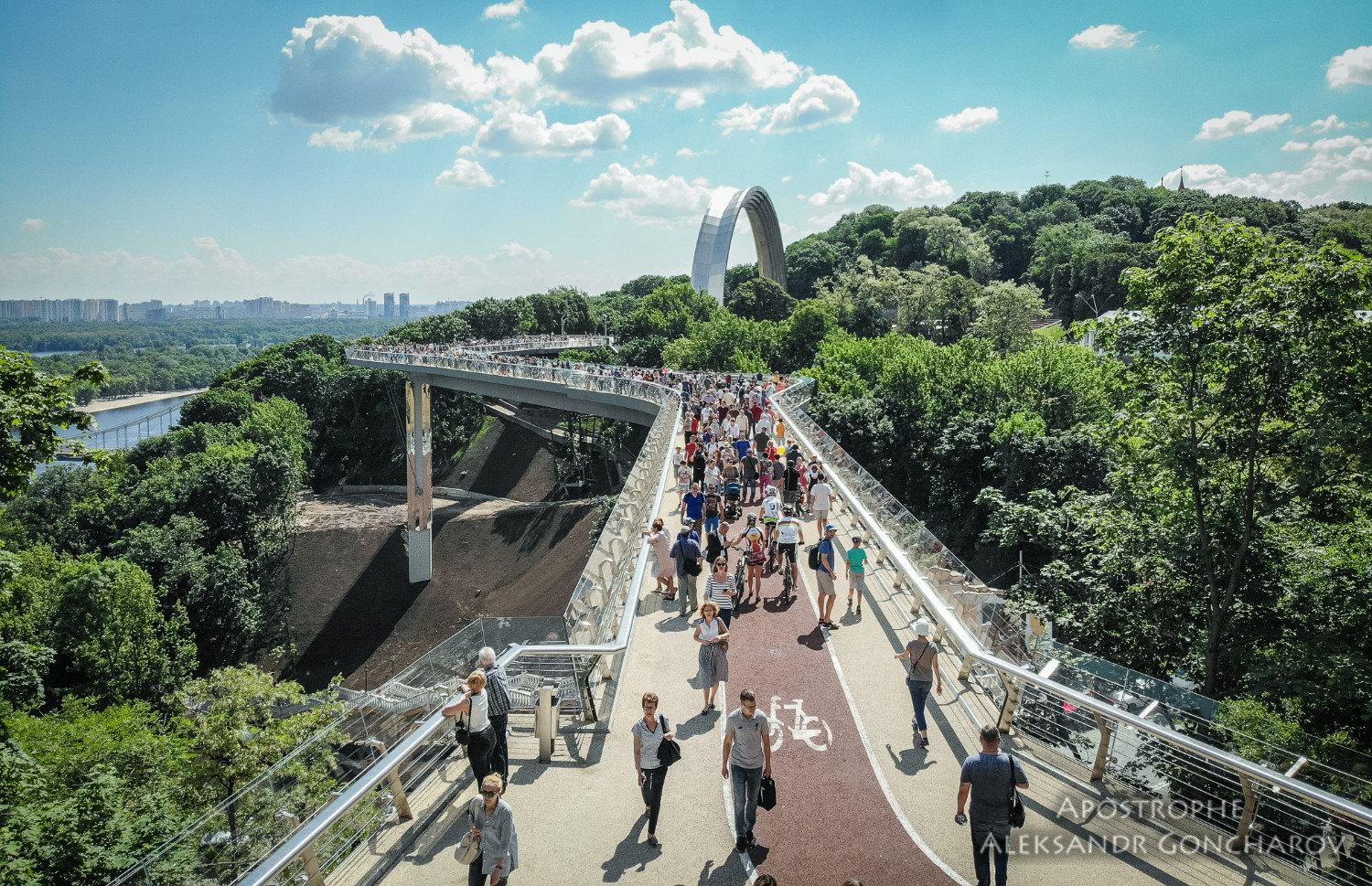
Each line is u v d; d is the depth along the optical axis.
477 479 118.62
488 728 11.80
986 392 73.69
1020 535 46.62
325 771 13.59
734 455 32.62
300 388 124.69
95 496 80.81
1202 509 29.25
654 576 23.44
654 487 28.56
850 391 81.62
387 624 79.88
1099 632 33.81
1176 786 13.07
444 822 11.76
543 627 16.27
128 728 32.81
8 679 28.45
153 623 57.50
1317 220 157.62
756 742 11.19
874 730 14.86
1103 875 10.94
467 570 87.19
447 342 145.75
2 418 22.20
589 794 12.70
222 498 80.62
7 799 21.48
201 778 28.94
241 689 31.48
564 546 85.38
